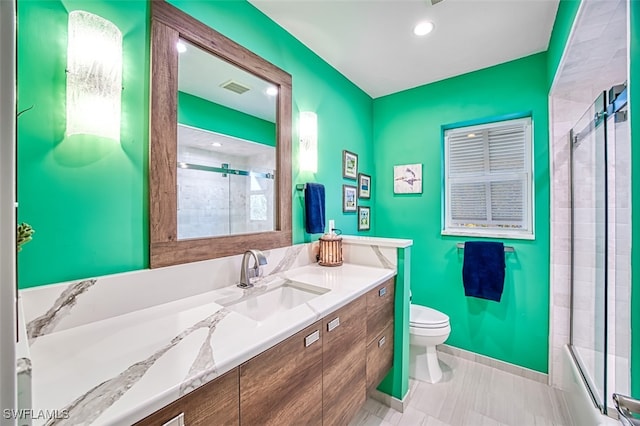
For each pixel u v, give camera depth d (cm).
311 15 159
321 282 143
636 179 67
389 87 252
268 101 161
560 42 151
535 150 198
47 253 83
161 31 108
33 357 69
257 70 151
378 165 275
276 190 165
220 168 135
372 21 164
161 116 108
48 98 83
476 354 222
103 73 90
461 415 163
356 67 217
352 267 177
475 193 235
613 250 125
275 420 87
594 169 153
